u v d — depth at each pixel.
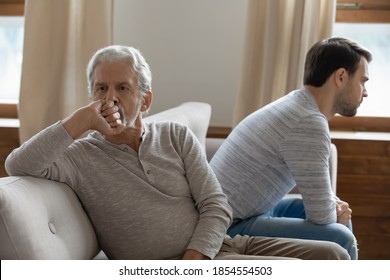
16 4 4.18
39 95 3.78
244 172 2.62
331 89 2.69
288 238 2.45
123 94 2.13
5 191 1.73
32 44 3.75
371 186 3.85
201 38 4.02
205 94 4.06
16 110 4.20
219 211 2.20
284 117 2.56
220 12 3.98
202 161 2.29
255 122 2.65
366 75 2.73
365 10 4.06
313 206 2.50
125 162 2.15
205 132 3.51
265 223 2.59
